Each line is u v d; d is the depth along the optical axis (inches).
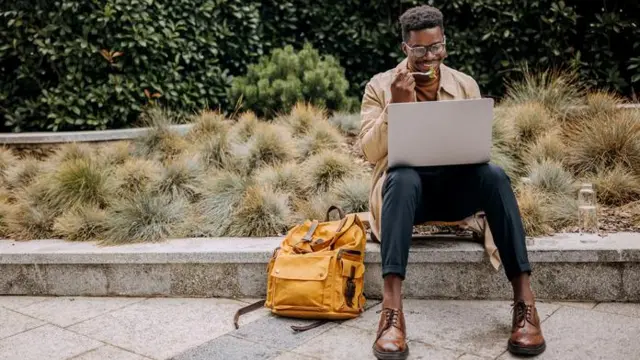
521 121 193.8
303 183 182.1
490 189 113.9
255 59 262.1
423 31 118.4
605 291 126.3
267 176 180.4
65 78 227.1
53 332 126.2
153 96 229.1
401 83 113.7
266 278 139.0
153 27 230.5
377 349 104.9
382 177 128.3
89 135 213.3
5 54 226.7
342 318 123.6
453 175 122.6
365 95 132.2
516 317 108.7
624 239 131.9
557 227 147.3
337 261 122.8
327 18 263.3
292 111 219.6
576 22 235.8
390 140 113.2
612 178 164.9
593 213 142.4
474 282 131.1
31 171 200.5
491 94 249.9
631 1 234.2
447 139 112.7
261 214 161.0
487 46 245.6
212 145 199.2
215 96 246.5
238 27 255.4
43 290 150.1
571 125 196.2
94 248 150.6
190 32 241.6
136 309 137.5
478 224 127.8
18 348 119.0
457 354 107.2
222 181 177.9
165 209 164.4
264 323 125.0
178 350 115.2
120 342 120.0
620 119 181.6
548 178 165.9
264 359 109.1
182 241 153.9
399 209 111.3
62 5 218.8
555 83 213.2
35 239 167.0
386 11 259.6
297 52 271.4
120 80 226.1
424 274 132.6
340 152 201.2
